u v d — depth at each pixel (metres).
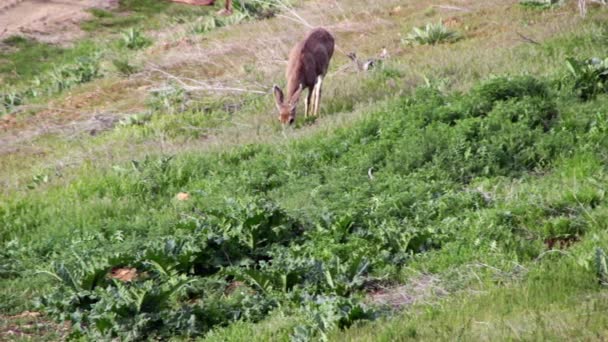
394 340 25.47
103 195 48.09
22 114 76.94
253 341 28.05
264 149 50.53
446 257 33.19
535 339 23.33
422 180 42.09
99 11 117.06
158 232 40.25
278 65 73.44
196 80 72.44
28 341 30.97
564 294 27.27
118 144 59.75
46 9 117.50
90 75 88.06
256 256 37.09
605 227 33.91
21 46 104.06
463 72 60.19
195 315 31.53
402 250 35.09
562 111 46.88
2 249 41.34
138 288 32.88
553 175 41.00
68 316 32.72
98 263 35.81
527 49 61.91
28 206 47.25
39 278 36.78
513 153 43.56
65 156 59.34
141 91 75.19
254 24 91.62
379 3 88.69
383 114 51.03
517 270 30.89
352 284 32.22
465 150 44.03
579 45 60.53
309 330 27.72
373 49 73.62
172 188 47.16
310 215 39.28
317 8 91.94
